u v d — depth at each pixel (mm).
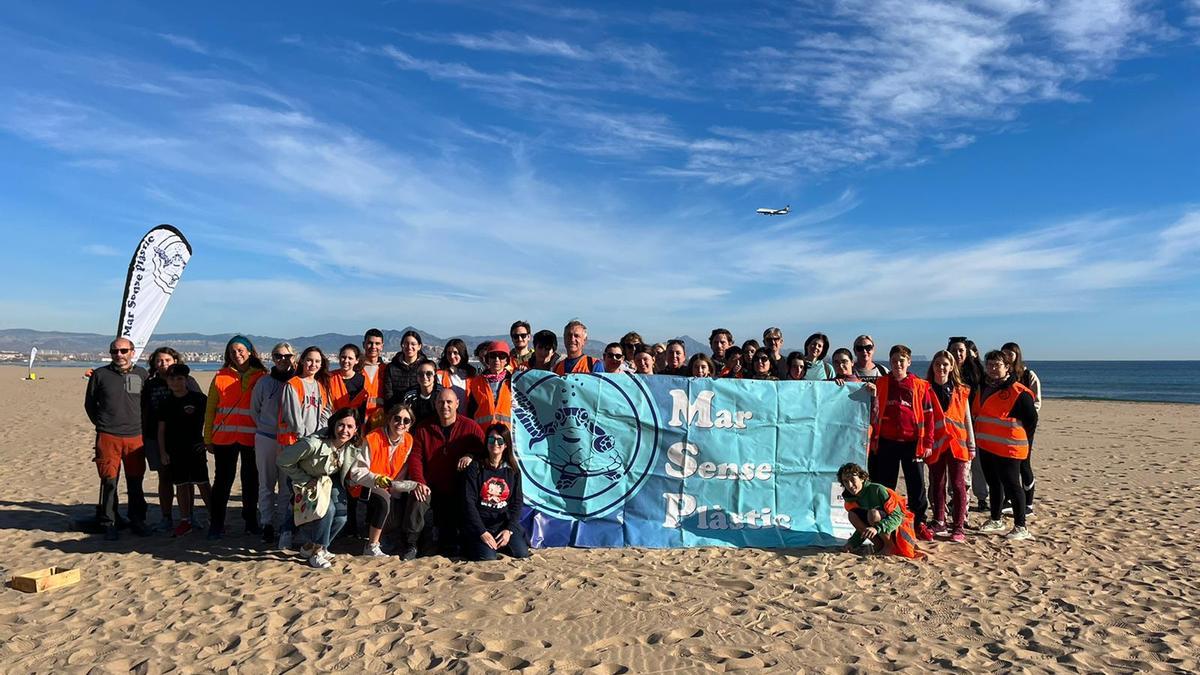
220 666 3961
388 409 6109
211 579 5402
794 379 7707
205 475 6781
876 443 7031
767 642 4461
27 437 14641
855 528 6629
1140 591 5562
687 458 6895
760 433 7043
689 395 6953
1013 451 6938
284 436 6117
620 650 4281
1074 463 12883
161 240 9203
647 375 6926
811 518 7070
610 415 6816
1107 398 42938
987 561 6277
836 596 5355
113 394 6570
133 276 9000
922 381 6918
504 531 6059
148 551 6156
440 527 6230
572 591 5273
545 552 6312
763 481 7016
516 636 4434
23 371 64438
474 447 6184
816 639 4527
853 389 7223
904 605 5168
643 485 6832
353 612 4738
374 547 5977
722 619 4812
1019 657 4301
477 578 5535
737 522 6914
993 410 7090
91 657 4059
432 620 4648
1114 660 4293
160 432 6633
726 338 8586
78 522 6953
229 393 6512
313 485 5629
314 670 3941
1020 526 7023
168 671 3898
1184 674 4113
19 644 4203
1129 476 11289
